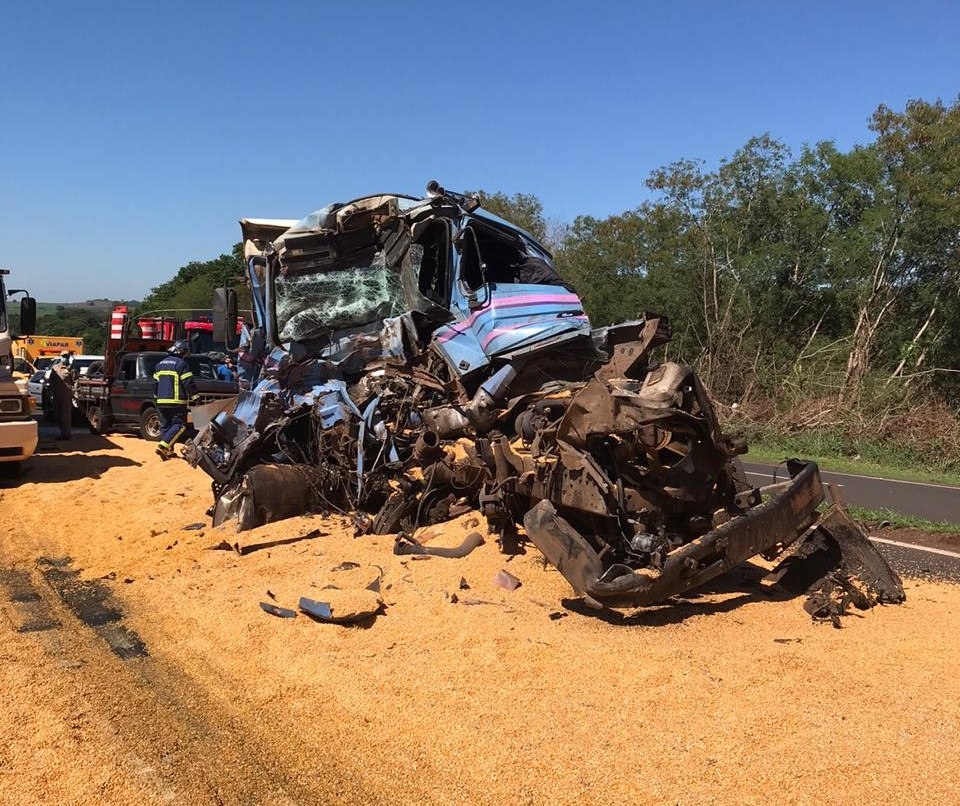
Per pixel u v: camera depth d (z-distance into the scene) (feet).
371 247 27.27
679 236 80.02
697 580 14.55
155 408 49.21
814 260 73.05
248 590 17.15
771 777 9.59
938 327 69.92
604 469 15.55
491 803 9.28
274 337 28.35
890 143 67.41
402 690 12.12
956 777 9.63
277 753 10.52
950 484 43.93
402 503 21.62
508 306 24.06
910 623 15.23
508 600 16.01
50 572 19.45
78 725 11.11
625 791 9.40
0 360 37.91
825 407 62.44
